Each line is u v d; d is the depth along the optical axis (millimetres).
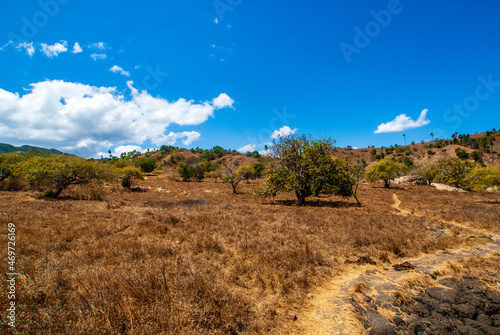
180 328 3088
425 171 42656
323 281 5051
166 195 28781
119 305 3393
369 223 10578
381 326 3482
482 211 13711
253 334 3305
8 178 24875
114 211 13758
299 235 8477
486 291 4598
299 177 19125
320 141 20312
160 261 5469
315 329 3451
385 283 5031
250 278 5094
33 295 3771
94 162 21844
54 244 6699
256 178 47219
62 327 2951
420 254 6941
